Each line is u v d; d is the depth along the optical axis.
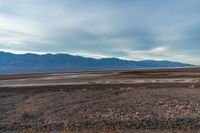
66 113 16.06
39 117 15.45
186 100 19.88
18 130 11.52
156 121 11.80
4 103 22.23
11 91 32.66
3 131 11.42
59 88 34.16
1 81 59.19
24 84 46.34
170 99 20.50
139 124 11.41
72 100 22.06
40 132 10.83
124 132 10.32
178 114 14.52
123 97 22.66
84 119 13.49
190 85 32.97
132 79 52.22
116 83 40.41
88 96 24.39
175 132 10.12
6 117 15.77
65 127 11.22
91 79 55.88
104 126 11.37
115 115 14.76
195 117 12.43
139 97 22.09
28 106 19.88
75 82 47.22
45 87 36.03
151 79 50.53
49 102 21.33
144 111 15.88
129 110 16.34
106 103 19.48
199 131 10.12
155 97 21.75
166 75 65.88
